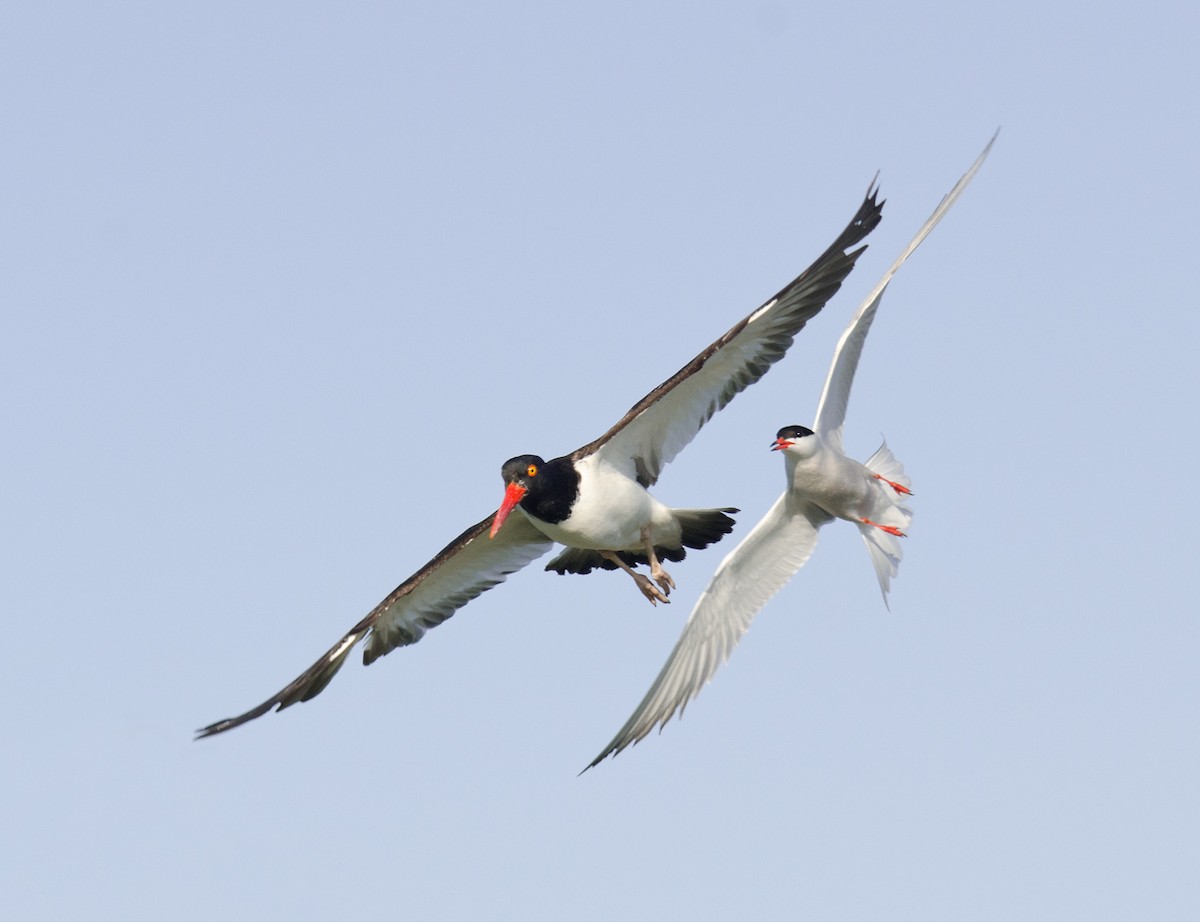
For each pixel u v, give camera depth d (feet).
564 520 51.98
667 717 50.14
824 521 53.93
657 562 53.42
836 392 54.08
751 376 51.21
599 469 52.24
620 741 49.03
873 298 52.95
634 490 52.49
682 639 51.03
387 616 56.59
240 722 53.36
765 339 50.39
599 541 52.70
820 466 52.11
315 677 54.60
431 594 57.11
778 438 52.21
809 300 49.98
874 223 50.39
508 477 51.57
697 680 51.01
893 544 53.83
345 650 54.80
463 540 55.42
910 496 55.16
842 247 49.96
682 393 51.57
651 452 52.95
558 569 59.00
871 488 53.47
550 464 51.83
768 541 52.95
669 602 53.47
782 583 53.01
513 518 55.57
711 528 54.70
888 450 55.83
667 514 53.67
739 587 52.21
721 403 51.96
